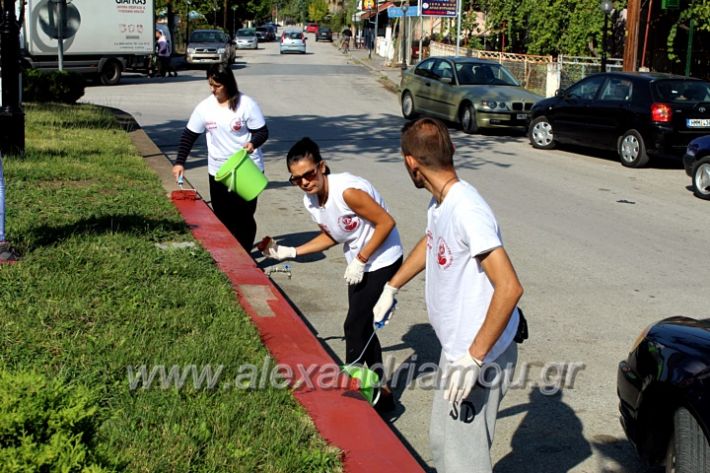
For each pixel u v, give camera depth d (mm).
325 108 23453
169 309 5488
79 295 5559
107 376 4352
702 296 7547
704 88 15016
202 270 6477
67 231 7172
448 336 3369
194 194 9398
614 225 10344
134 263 6367
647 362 4145
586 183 13258
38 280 5785
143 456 3547
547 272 8211
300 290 7547
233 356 4770
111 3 29719
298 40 58312
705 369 3822
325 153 15359
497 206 11258
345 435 4098
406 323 6750
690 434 3727
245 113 7469
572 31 28828
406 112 21406
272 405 4273
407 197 11539
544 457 4652
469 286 3275
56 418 2645
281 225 9852
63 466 2430
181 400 4195
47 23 16844
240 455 3678
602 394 5484
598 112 15539
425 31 49219
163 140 16453
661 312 7086
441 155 3279
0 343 4676
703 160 12188
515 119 18438
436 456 3578
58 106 17594
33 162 10648
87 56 29797
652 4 26453
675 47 26688
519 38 34062
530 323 6758
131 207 8516
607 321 6840
